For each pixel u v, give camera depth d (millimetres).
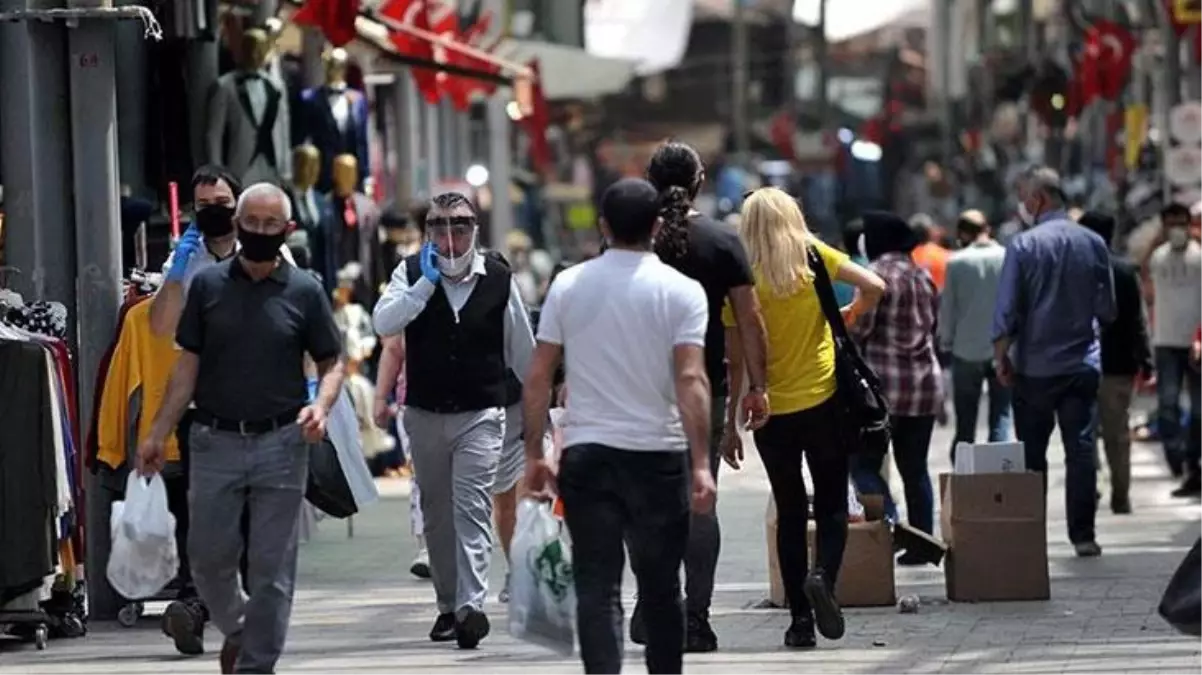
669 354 21516
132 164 39594
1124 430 41531
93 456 28953
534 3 98500
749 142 164500
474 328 27500
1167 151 67125
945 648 26953
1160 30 73062
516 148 118750
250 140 40938
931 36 141750
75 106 30531
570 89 83312
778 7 168750
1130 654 26359
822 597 26234
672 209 25500
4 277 33469
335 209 47469
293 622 30203
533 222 118938
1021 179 36156
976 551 30625
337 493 26422
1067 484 35531
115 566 23484
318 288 22875
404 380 29016
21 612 28250
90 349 30578
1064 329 34938
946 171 132750
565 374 21938
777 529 27344
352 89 50750
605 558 21516
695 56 170500
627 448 21422
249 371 22625
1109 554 35781
